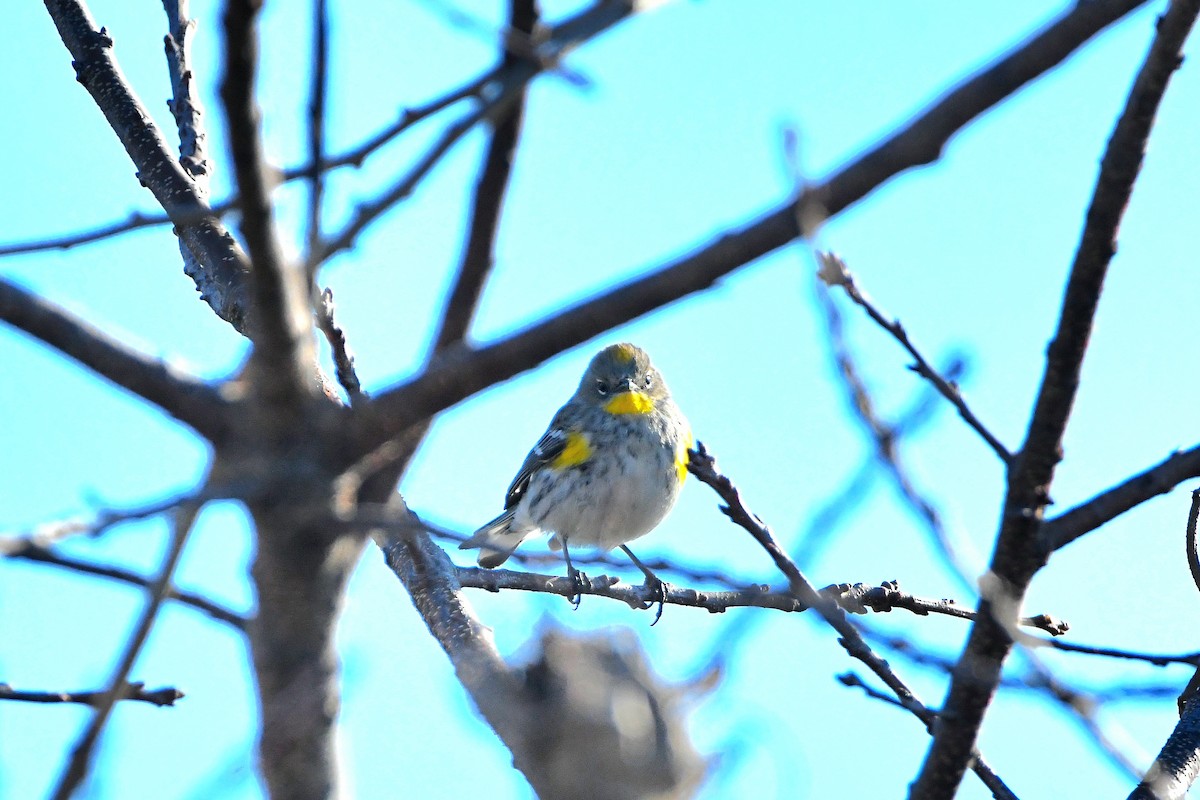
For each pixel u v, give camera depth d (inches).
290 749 224.2
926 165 221.3
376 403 222.2
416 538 377.4
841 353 232.8
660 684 191.6
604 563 292.5
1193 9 252.7
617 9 210.8
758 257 223.3
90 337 227.5
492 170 217.0
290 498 218.2
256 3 190.4
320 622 224.8
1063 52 218.4
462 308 224.4
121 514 202.5
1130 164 265.4
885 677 362.0
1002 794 383.6
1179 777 417.7
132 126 463.5
